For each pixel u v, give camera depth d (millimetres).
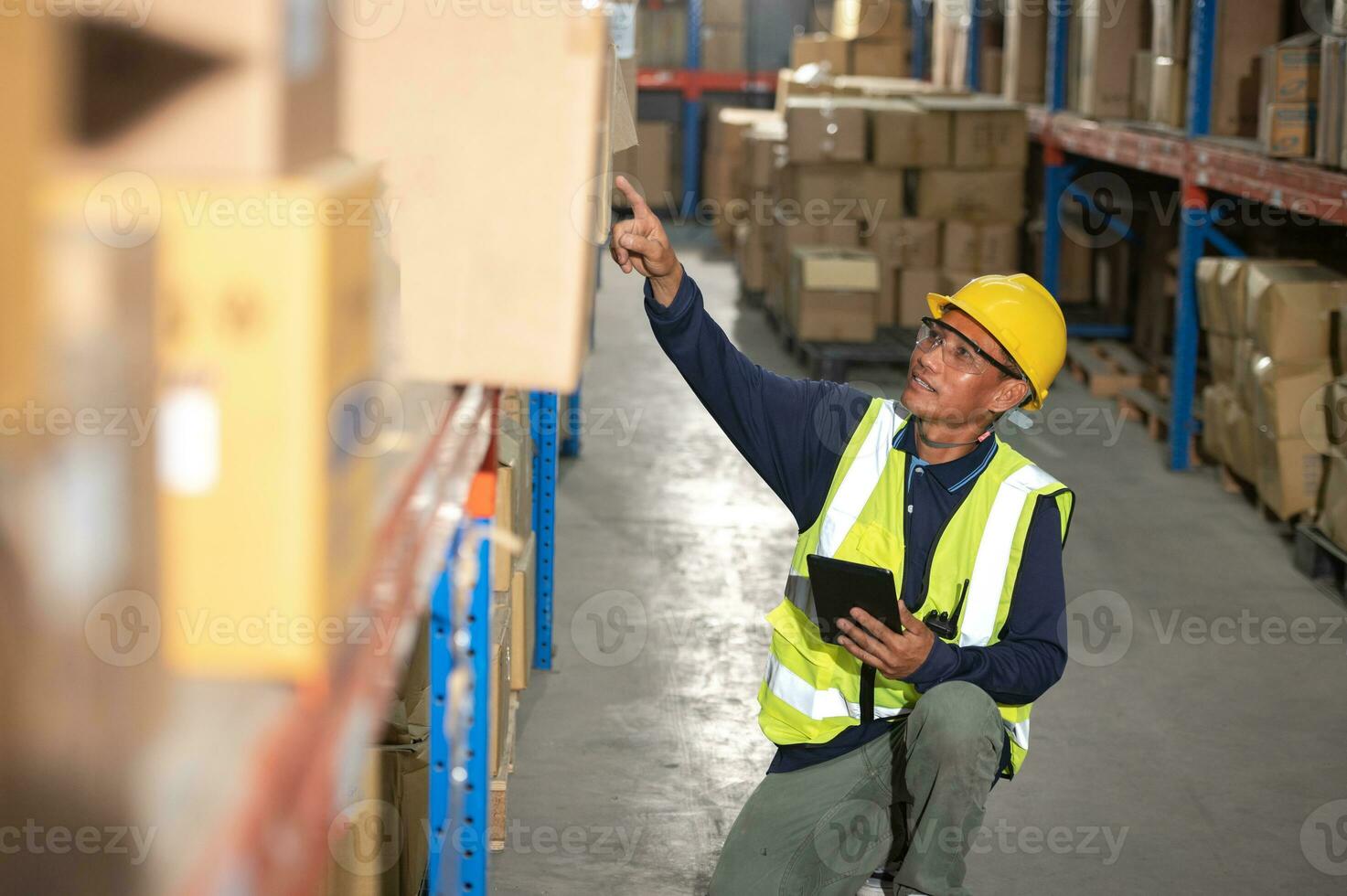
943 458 2357
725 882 2369
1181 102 7031
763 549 5574
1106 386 8055
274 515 829
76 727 645
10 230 605
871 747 2357
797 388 2455
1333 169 5035
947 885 2117
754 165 10328
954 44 11773
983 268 8852
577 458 6758
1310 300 5305
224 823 685
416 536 1208
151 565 739
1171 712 4172
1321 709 4211
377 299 1107
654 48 15016
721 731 4016
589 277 1557
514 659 3471
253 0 855
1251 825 3535
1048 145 8898
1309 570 5281
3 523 610
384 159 1468
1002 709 2307
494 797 3271
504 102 1466
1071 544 5660
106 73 809
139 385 721
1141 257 8602
